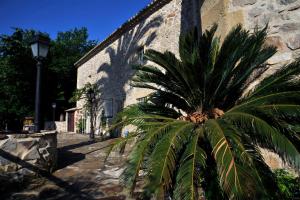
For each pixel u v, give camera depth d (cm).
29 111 2006
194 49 320
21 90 1995
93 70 1512
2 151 419
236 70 301
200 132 247
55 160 521
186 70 309
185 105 356
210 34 350
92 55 1536
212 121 257
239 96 326
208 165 239
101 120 1304
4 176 412
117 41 1230
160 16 904
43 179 451
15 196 369
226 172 180
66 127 1831
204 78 311
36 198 360
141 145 240
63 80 2317
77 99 1369
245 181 172
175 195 199
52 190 394
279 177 288
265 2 412
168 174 203
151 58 343
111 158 634
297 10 385
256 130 222
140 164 226
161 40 883
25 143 450
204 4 554
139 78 362
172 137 235
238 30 318
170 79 344
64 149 812
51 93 2264
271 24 402
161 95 362
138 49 1036
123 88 1135
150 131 259
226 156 189
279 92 246
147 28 975
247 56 285
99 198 354
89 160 613
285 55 384
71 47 2723
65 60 2336
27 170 446
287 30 388
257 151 219
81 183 427
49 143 499
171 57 323
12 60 1956
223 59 306
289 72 261
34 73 2039
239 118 240
